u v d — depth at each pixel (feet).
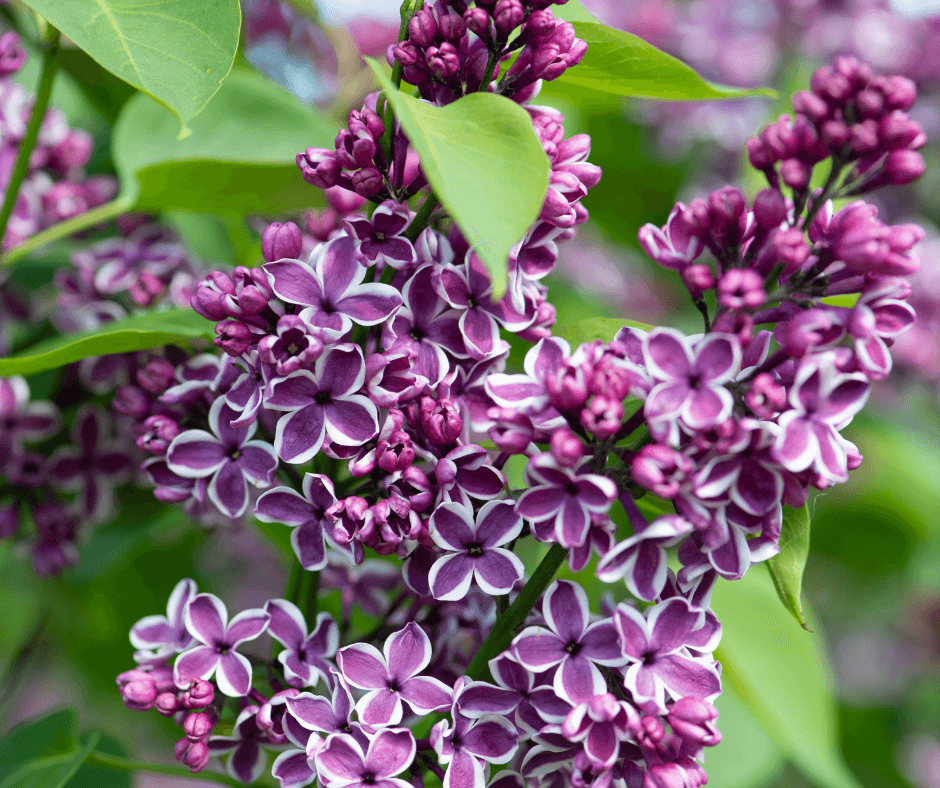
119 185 2.44
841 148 1.79
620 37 1.98
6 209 2.16
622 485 1.83
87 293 2.28
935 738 4.19
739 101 3.39
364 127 1.87
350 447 1.86
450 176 1.76
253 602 3.25
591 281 3.82
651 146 3.36
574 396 1.79
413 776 1.87
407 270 1.89
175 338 2.02
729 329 1.79
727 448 1.78
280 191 2.23
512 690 1.85
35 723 2.12
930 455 3.18
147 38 1.87
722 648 2.19
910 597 4.24
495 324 1.88
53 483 2.25
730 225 1.82
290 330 1.85
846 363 1.78
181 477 1.95
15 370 2.03
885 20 3.48
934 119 3.49
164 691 1.91
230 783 2.03
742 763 2.34
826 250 1.81
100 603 2.95
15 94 2.27
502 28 1.85
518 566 1.86
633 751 1.83
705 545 1.82
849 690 4.45
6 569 2.71
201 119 2.26
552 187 1.86
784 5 3.45
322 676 1.91
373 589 2.11
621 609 1.82
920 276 3.13
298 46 2.66
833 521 3.40
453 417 1.85
